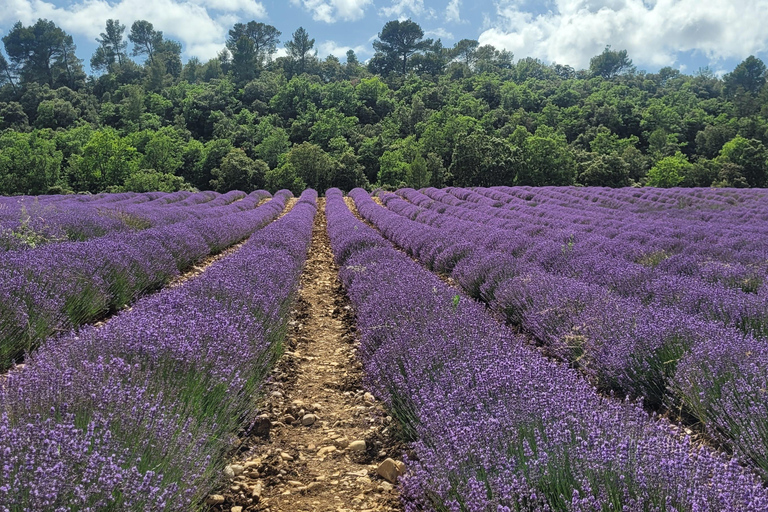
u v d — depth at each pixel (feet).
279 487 10.60
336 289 31.45
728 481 7.00
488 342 14.51
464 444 8.88
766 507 6.59
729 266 27.91
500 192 132.05
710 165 237.86
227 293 18.16
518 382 11.08
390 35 561.43
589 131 344.69
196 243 36.35
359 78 557.33
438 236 41.47
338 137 289.33
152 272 26.09
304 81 424.87
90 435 7.61
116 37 527.40
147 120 346.95
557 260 31.37
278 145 286.87
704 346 13.55
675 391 13.23
